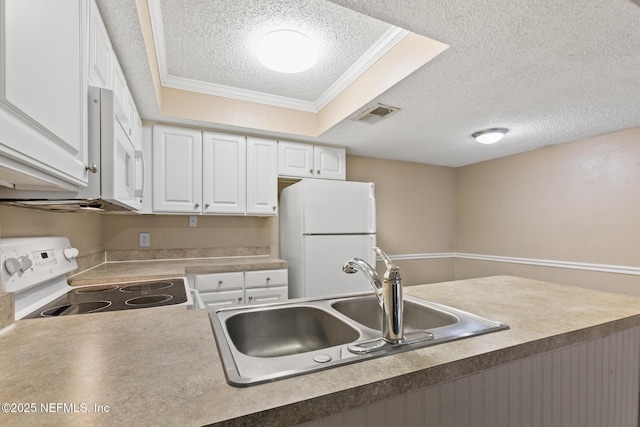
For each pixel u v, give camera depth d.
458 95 2.03
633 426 1.14
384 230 3.85
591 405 1.01
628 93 2.00
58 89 0.78
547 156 3.30
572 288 1.54
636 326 1.11
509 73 1.75
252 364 0.67
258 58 1.90
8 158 0.61
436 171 4.25
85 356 0.70
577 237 3.03
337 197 2.76
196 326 0.92
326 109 2.72
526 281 1.73
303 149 3.00
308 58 1.87
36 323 0.94
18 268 1.09
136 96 2.02
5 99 0.55
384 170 3.87
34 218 1.41
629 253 2.68
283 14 1.64
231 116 2.56
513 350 0.80
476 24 1.35
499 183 3.79
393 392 0.64
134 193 1.48
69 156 0.86
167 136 2.49
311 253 2.63
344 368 0.67
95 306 1.25
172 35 1.82
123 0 1.20
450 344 0.80
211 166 2.62
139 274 1.88
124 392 0.55
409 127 2.64
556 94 2.02
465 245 4.22
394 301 0.81
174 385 0.58
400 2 1.23
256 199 2.77
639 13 1.25
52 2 0.75
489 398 0.80
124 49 1.52
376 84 2.05
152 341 0.80
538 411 0.89
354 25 1.74
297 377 0.62
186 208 2.53
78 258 1.94
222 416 0.49
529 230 3.46
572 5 1.22
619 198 2.75
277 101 2.70
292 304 1.21
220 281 2.38
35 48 0.67
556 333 0.90
